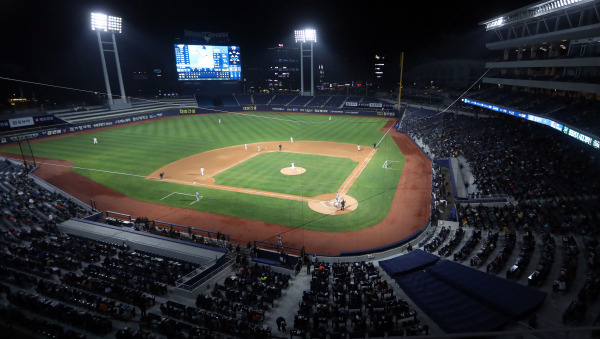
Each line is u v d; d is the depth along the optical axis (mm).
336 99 97312
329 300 17469
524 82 45875
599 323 13523
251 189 36125
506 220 25125
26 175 38250
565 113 35906
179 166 44250
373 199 33375
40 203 30062
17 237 23703
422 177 39469
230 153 50656
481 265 19594
